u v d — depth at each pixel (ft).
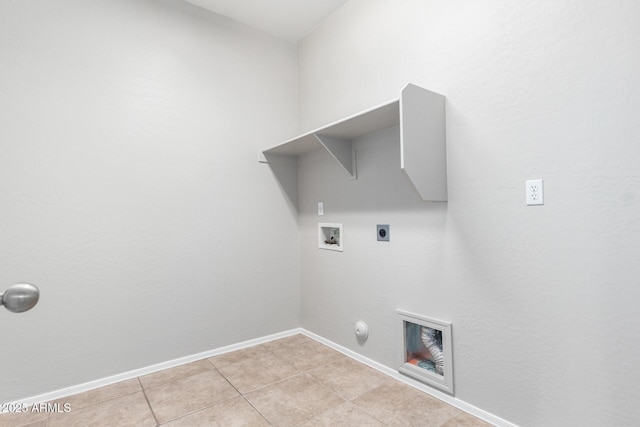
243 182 8.32
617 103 3.77
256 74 8.59
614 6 3.78
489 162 4.92
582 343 4.08
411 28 6.08
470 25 5.15
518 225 4.62
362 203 7.16
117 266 6.59
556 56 4.23
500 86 4.78
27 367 5.72
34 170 5.81
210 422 5.13
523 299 4.60
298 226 9.28
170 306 7.19
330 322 8.14
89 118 6.32
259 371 6.84
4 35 5.59
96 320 6.35
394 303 6.46
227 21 8.14
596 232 3.95
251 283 8.38
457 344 5.39
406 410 5.34
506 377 4.79
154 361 6.96
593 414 4.01
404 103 4.91
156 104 7.08
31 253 5.77
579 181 4.07
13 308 2.31
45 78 5.92
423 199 5.21
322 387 6.13
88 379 6.23
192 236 7.51
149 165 6.98
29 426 5.08
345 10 7.63
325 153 8.25
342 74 7.73
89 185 6.32
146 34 7.00
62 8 6.09
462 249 5.30
